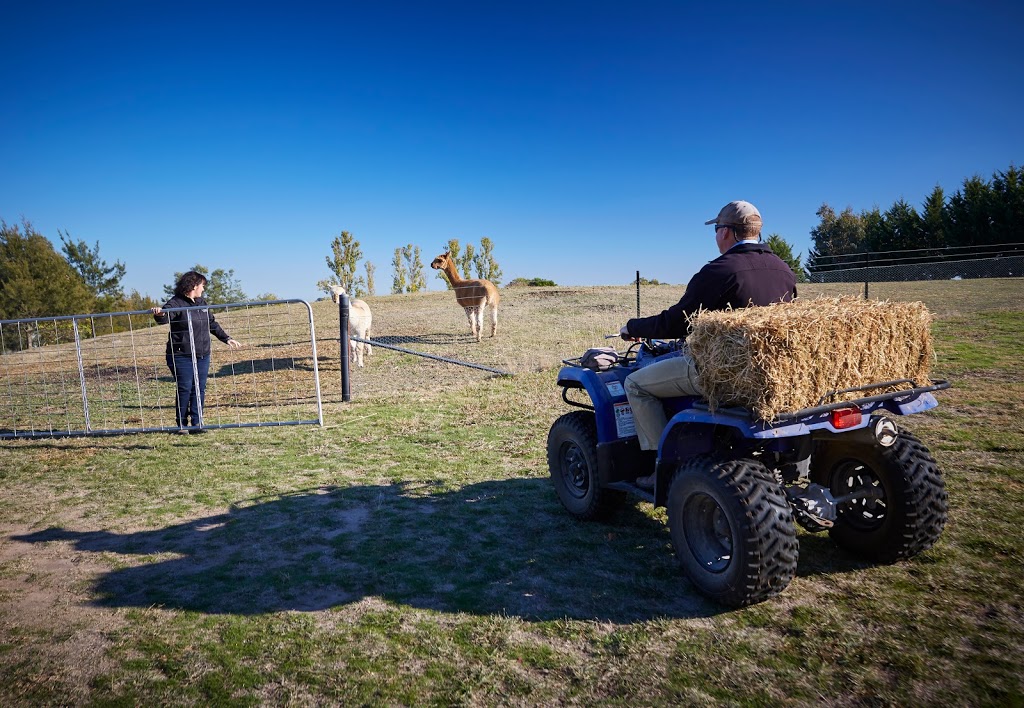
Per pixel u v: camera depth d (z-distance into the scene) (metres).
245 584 3.49
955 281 20.59
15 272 45.72
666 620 2.90
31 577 3.70
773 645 2.65
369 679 2.54
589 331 14.61
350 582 3.46
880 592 3.04
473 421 7.42
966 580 3.11
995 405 6.51
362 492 5.05
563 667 2.57
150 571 3.72
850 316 2.82
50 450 7.01
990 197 31.80
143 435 7.57
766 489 2.85
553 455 4.45
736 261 3.21
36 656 2.81
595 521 4.22
